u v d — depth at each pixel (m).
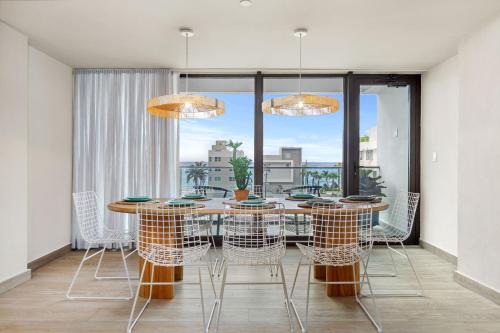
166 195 4.42
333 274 2.91
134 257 4.12
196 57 4.01
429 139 4.43
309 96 3.02
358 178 4.66
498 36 2.76
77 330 2.30
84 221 3.23
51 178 3.96
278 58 4.04
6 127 3.03
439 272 3.55
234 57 4.00
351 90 4.63
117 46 3.65
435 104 4.29
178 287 3.13
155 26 3.14
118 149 4.42
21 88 3.22
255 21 3.04
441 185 4.13
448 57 3.96
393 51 3.78
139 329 2.32
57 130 4.09
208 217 3.60
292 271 3.59
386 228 3.99
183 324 2.40
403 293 2.97
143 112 4.44
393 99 4.71
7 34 3.05
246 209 2.40
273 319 2.48
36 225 3.67
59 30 3.21
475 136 3.02
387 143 4.71
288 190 4.80
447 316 2.54
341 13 2.87
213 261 3.93
